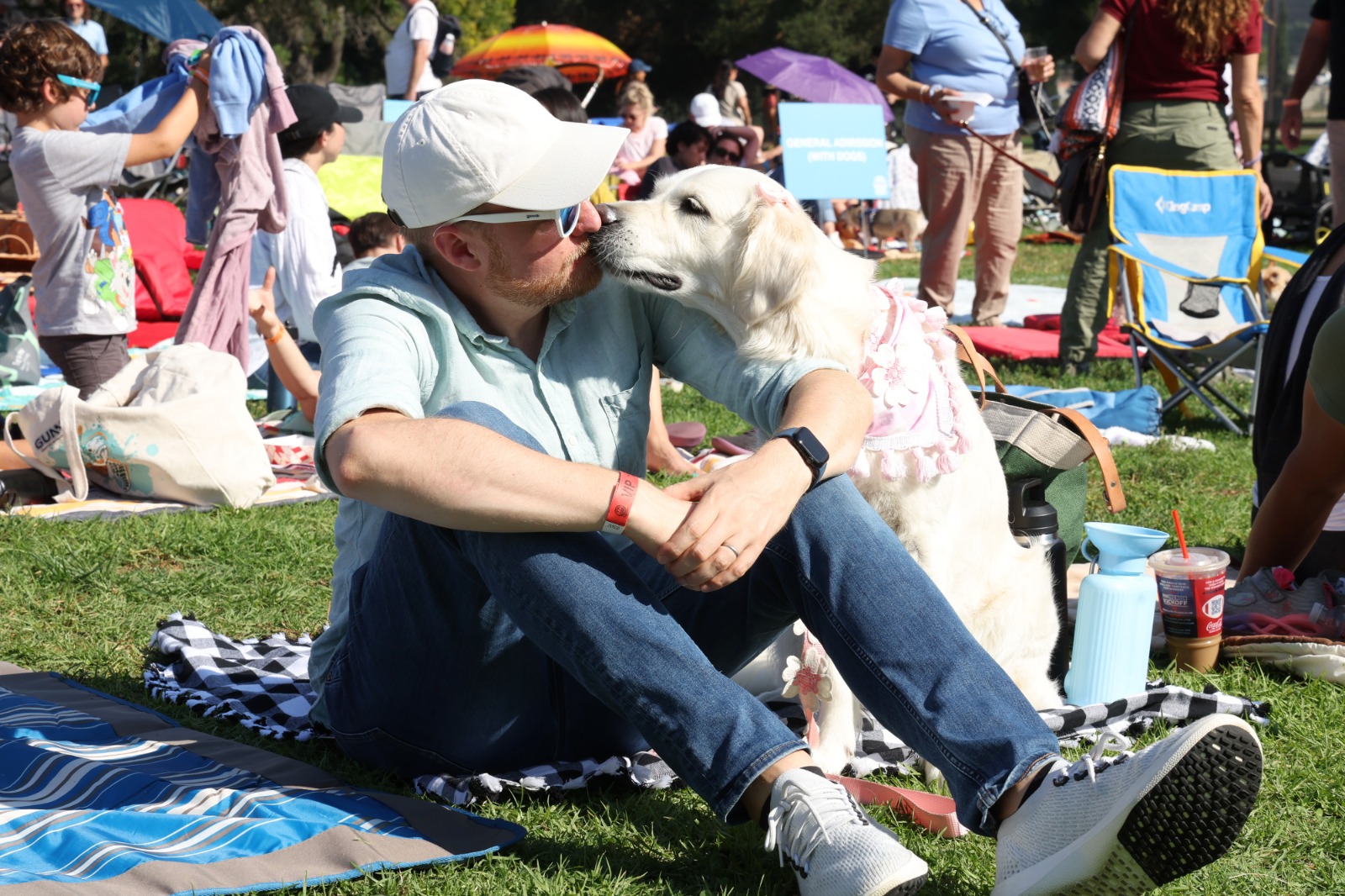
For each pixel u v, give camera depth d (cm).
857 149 1077
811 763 192
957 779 190
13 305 701
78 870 192
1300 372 345
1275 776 247
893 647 195
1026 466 339
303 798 224
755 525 195
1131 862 175
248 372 586
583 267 224
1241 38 687
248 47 527
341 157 1252
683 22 4441
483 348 225
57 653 327
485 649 218
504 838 213
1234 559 420
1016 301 1084
